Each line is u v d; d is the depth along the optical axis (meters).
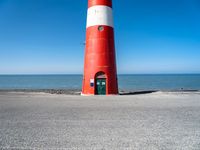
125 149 7.25
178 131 9.34
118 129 9.59
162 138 8.39
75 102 17.89
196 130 9.52
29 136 8.57
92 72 25.16
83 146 7.50
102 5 25.72
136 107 15.35
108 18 25.88
